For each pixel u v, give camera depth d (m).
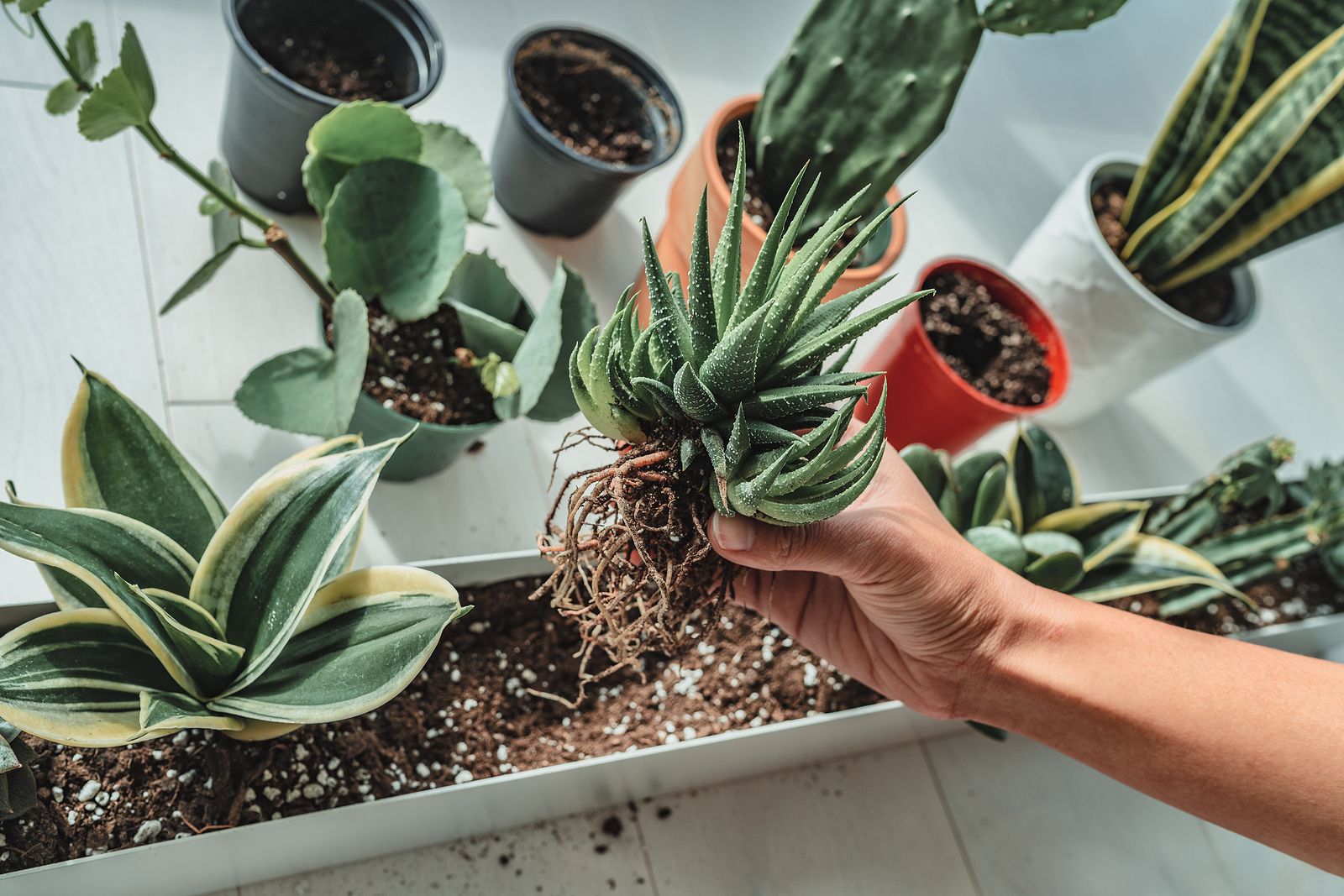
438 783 0.81
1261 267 1.67
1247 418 1.47
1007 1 0.96
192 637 0.62
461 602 0.88
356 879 0.85
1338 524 1.20
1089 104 1.69
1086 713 0.73
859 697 0.97
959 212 1.45
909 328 1.04
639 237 1.25
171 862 0.72
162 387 0.96
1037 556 0.94
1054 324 1.14
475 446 1.03
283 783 0.75
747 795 1.01
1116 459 1.35
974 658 0.75
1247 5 1.10
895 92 0.97
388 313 0.92
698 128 1.35
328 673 0.67
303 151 1.00
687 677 0.94
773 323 0.54
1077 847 1.08
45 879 0.66
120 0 1.13
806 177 1.03
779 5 1.52
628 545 0.66
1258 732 0.70
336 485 0.69
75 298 0.96
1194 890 1.09
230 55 1.09
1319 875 1.13
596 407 0.61
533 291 1.16
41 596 0.84
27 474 0.88
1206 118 1.16
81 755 0.72
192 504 0.73
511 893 0.89
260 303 1.04
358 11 1.06
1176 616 1.15
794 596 0.86
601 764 0.83
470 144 0.96
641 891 0.92
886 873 1.01
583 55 1.14
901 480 0.76
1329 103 1.04
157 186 1.05
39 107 1.03
